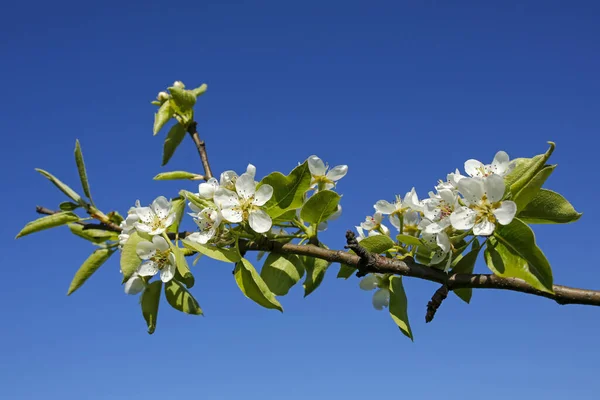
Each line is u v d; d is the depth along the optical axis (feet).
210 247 2.29
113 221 2.50
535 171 2.19
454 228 2.22
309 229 2.38
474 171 2.35
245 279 2.26
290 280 2.35
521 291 2.18
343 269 2.47
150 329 2.37
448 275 2.24
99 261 2.42
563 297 2.16
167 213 2.38
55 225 2.43
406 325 2.35
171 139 2.72
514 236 2.16
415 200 2.41
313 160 2.46
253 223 2.31
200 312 2.37
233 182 2.38
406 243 2.33
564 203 2.23
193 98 2.69
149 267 2.34
